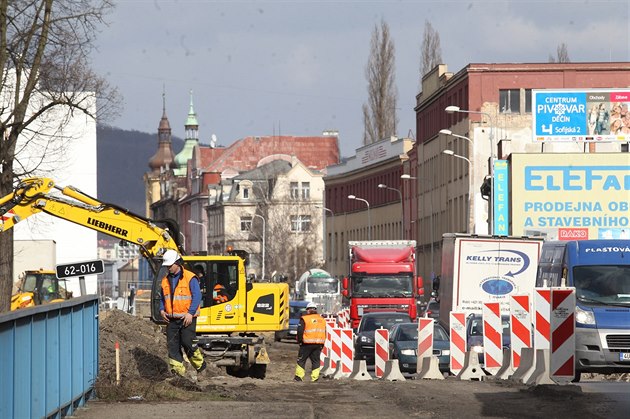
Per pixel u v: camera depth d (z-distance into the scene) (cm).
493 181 14462
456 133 19275
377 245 11112
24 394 2606
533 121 16100
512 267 8169
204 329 6694
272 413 3400
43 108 7806
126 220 5956
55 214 5972
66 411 3291
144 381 4150
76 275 4628
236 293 6744
